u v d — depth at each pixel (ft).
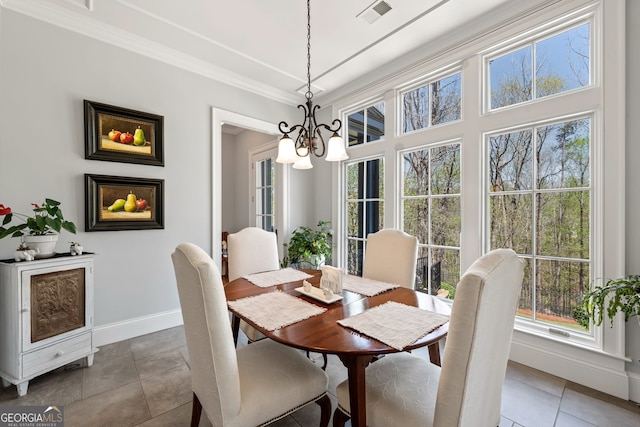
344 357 3.61
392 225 10.00
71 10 7.18
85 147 7.61
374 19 7.48
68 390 5.96
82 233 7.62
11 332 5.74
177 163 9.34
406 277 6.61
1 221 6.58
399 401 3.55
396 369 4.19
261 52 9.08
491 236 7.78
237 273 7.54
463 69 8.07
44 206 6.14
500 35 7.27
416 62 9.09
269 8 7.08
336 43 8.55
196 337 3.60
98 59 7.87
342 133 11.95
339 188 12.04
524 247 7.22
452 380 2.87
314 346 3.45
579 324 6.42
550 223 6.82
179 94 9.37
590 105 6.05
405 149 9.64
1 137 6.58
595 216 6.15
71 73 7.46
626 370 5.72
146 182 8.61
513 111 7.16
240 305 4.86
